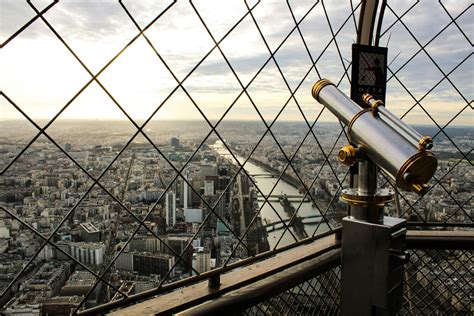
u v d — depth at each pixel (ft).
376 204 4.82
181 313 5.79
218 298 6.38
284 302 7.47
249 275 7.00
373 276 4.82
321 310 8.21
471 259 9.38
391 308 4.83
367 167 4.81
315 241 8.86
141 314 5.54
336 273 8.59
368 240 4.81
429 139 3.86
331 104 4.95
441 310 9.36
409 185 3.93
